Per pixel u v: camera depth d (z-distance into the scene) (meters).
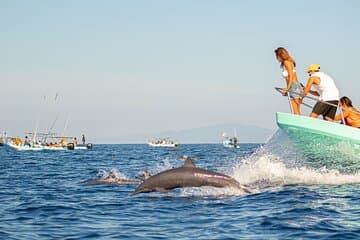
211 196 16.88
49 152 90.50
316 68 18.91
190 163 17.19
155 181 17.02
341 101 19.44
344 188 17.89
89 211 14.95
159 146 183.62
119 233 11.76
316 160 19.64
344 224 12.26
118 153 84.06
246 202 15.62
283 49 18.89
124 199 17.22
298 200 15.63
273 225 12.23
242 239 10.92
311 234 11.30
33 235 11.61
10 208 15.70
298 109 19.28
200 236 11.27
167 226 12.47
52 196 18.62
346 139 18.61
